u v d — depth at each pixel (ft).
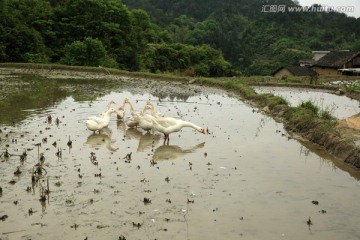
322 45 247.91
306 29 270.87
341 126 45.32
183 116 57.67
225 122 54.24
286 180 32.12
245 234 23.32
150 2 428.15
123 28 193.67
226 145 42.39
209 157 37.91
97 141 42.68
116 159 36.55
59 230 23.43
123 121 53.93
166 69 198.90
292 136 47.03
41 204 26.71
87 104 66.18
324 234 23.53
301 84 108.88
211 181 31.53
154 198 27.99
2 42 149.69
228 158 37.68
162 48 205.05
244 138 45.60
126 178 31.71
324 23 279.28
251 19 351.46
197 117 57.36
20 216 25.03
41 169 32.53
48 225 23.98
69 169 33.37
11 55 152.87
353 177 33.14
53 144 40.09
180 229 23.75
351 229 24.11
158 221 24.68
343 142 38.91
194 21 375.04
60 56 168.45
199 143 43.04
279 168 35.06
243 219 25.18
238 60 258.16
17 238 22.49
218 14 360.28
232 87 94.07
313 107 55.93
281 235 23.31
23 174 31.91
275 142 44.06
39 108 60.95
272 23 284.61
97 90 86.58
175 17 391.45
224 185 30.76
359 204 27.68
